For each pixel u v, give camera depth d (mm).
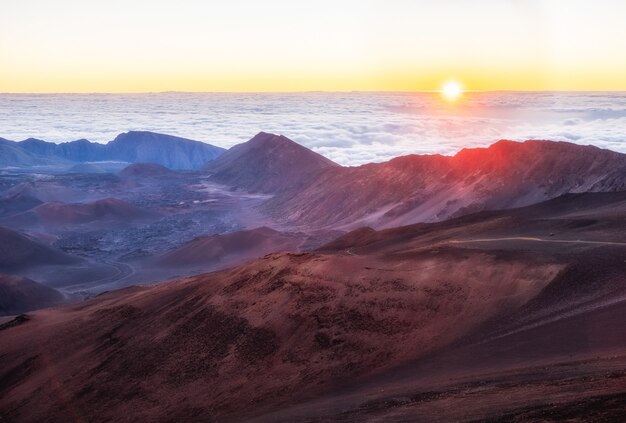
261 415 21297
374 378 22328
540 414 12625
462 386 17766
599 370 15805
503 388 16344
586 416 11648
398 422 15195
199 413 24547
